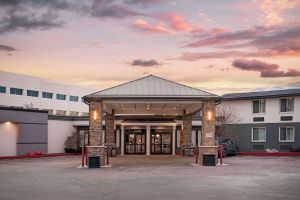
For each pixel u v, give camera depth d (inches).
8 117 1473.9
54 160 1320.1
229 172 852.0
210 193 557.0
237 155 1566.2
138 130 1674.5
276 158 1362.0
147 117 1685.5
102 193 561.3
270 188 604.1
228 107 1824.6
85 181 703.7
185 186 629.3
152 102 1099.9
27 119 1562.5
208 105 1093.8
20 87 2491.4
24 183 682.2
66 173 855.1
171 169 935.0
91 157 999.6
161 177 761.0
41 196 539.5
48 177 775.1
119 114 1572.3
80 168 986.7
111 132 1502.2
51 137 1736.0
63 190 593.6
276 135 1674.5
